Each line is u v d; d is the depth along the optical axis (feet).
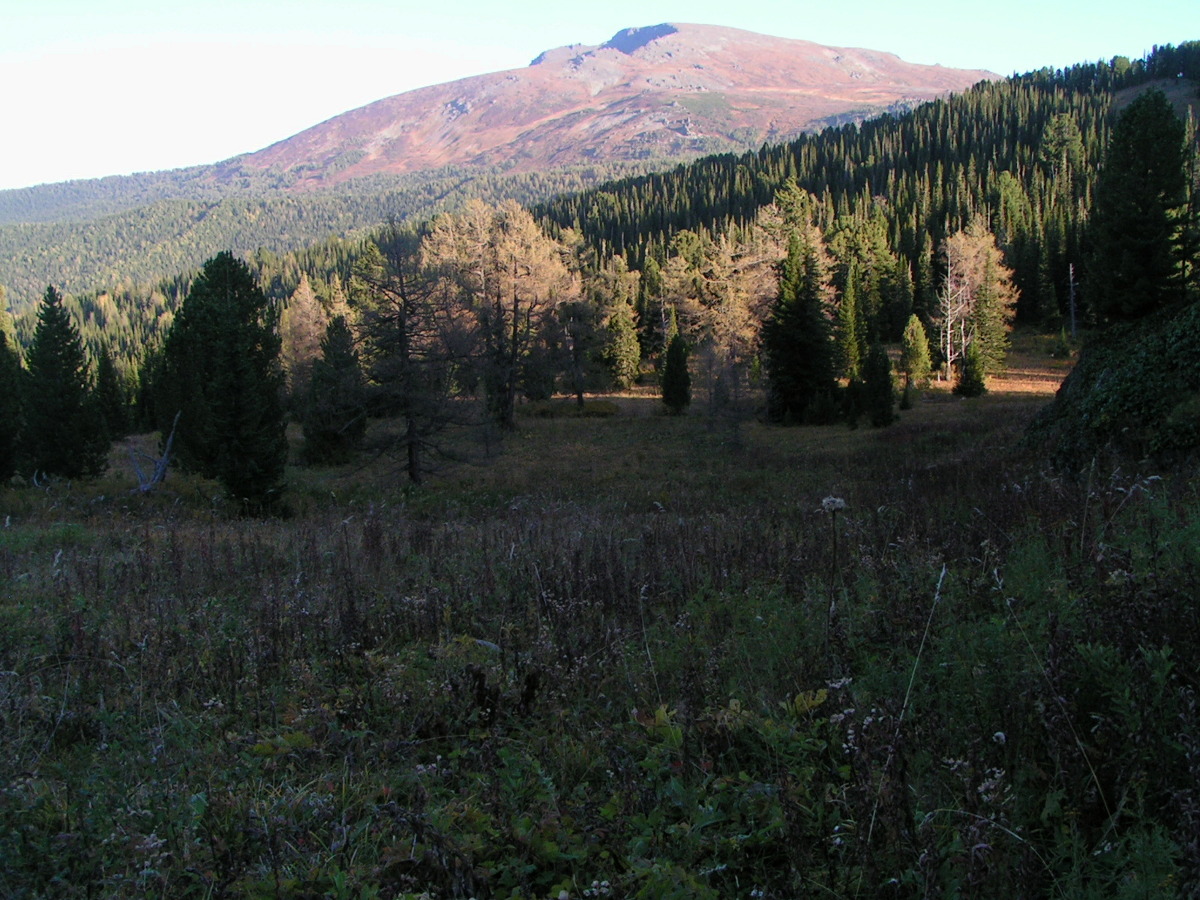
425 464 111.65
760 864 8.71
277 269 520.83
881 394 138.51
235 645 17.16
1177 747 7.80
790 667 13.23
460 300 113.91
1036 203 321.93
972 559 17.16
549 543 30.12
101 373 202.80
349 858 9.04
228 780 11.05
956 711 10.39
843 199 359.87
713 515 45.11
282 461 70.49
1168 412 41.32
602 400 202.39
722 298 232.32
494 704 13.34
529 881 8.82
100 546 38.78
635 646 16.35
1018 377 207.72
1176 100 465.47
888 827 7.99
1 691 13.55
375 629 18.83
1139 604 10.54
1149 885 6.80
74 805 10.08
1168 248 110.42
